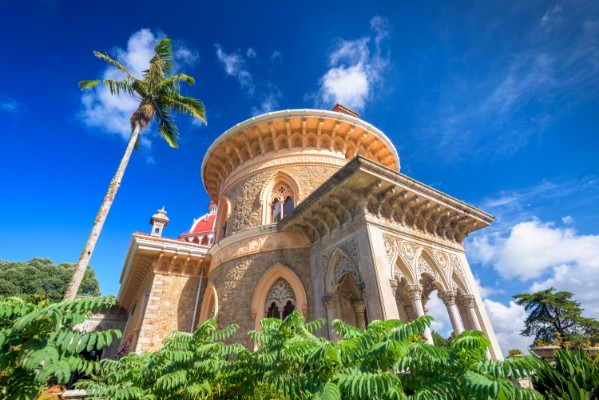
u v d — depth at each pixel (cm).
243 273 1302
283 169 1491
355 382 363
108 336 412
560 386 506
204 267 1683
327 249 1106
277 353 527
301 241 1248
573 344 2936
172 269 1625
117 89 1347
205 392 607
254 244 1331
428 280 1402
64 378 360
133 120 1344
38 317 392
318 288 1096
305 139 1539
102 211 1116
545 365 541
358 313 1283
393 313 816
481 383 345
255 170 1568
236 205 1577
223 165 1791
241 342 1159
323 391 371
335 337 948
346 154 1620
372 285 866
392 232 1004
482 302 1147
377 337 457
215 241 1684
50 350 369
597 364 506
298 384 445
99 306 418
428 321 407
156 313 1488
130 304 2398
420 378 414
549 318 3725
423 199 1080
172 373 554
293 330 570
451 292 1045
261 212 1427
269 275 1225
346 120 1518
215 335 637
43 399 625
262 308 1191
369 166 920
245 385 607
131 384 591
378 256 898
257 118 1520
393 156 1703
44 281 3978
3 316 460
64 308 396
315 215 1132
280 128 1566
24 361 352
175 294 1572
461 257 1218
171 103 1447
